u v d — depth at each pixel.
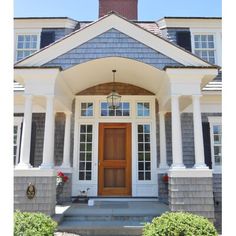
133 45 6.67
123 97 8.70
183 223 3.29
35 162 8.20
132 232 5.38
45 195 5.80
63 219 5.94
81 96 8.70
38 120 8.48
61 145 8.39
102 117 8.62
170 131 8.47
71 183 8.09
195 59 6.50
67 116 8.40
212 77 6.51
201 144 6.15
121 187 8.26
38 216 3.72
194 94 6.30
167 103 7.48
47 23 9.41
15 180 5.84
